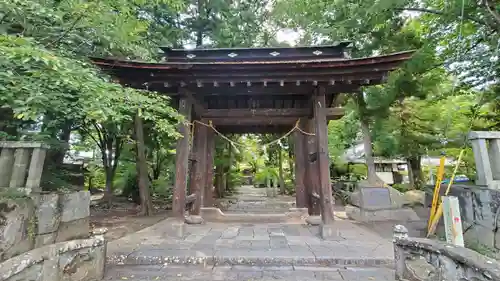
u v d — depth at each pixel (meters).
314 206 7.33
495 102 8.31
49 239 4.52
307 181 7.83
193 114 7.19
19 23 3.94
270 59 6.39
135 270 3.93
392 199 8.24
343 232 5.85
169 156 15.41
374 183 8.52
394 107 9.50
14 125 5.75
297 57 6.36
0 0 3.09
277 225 6.71
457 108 9.91
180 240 5.22
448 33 8.12
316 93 6.05
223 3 10.16
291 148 16.97
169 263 4.17
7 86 2.95
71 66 3.08
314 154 6.58
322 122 5.89
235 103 7.68
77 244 3.14
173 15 9.96
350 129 14.53
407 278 3.09
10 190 4.32
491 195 4.34
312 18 8.52
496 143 4.71
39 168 4.71
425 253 2.86
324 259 4.13
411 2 7.64
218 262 4.18
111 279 3.60
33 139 6.07
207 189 8.24
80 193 5.50
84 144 12.91
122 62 5.34
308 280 3.55
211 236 5.57
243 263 4.16
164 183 15.26
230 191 19.42
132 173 13.73
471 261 2.24
